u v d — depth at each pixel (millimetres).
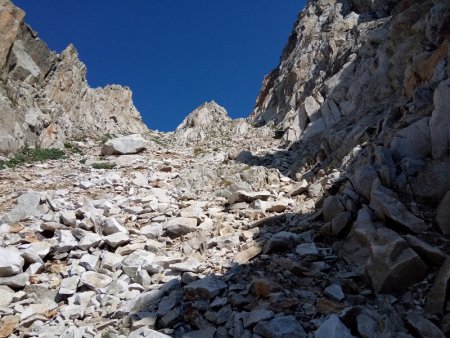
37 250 8219
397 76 16344
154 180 15219
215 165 18578
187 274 6906
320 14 38406
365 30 26766
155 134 40250
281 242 7664
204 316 5812
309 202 11062
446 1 13508
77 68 31781
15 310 6422
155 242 8930
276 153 22094
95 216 9750
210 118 37750
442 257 5785
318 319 5270
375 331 4816
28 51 25281
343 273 6488
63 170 17922
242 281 6676
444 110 7836
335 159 14617
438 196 7266
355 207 7969
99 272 7699
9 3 22016
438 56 11508
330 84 24500
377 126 12758
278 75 41188
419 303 5418
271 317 5246
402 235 6492
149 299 6480
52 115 24953
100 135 30469
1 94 20750
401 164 8023
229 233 9289
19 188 14234
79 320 6266
